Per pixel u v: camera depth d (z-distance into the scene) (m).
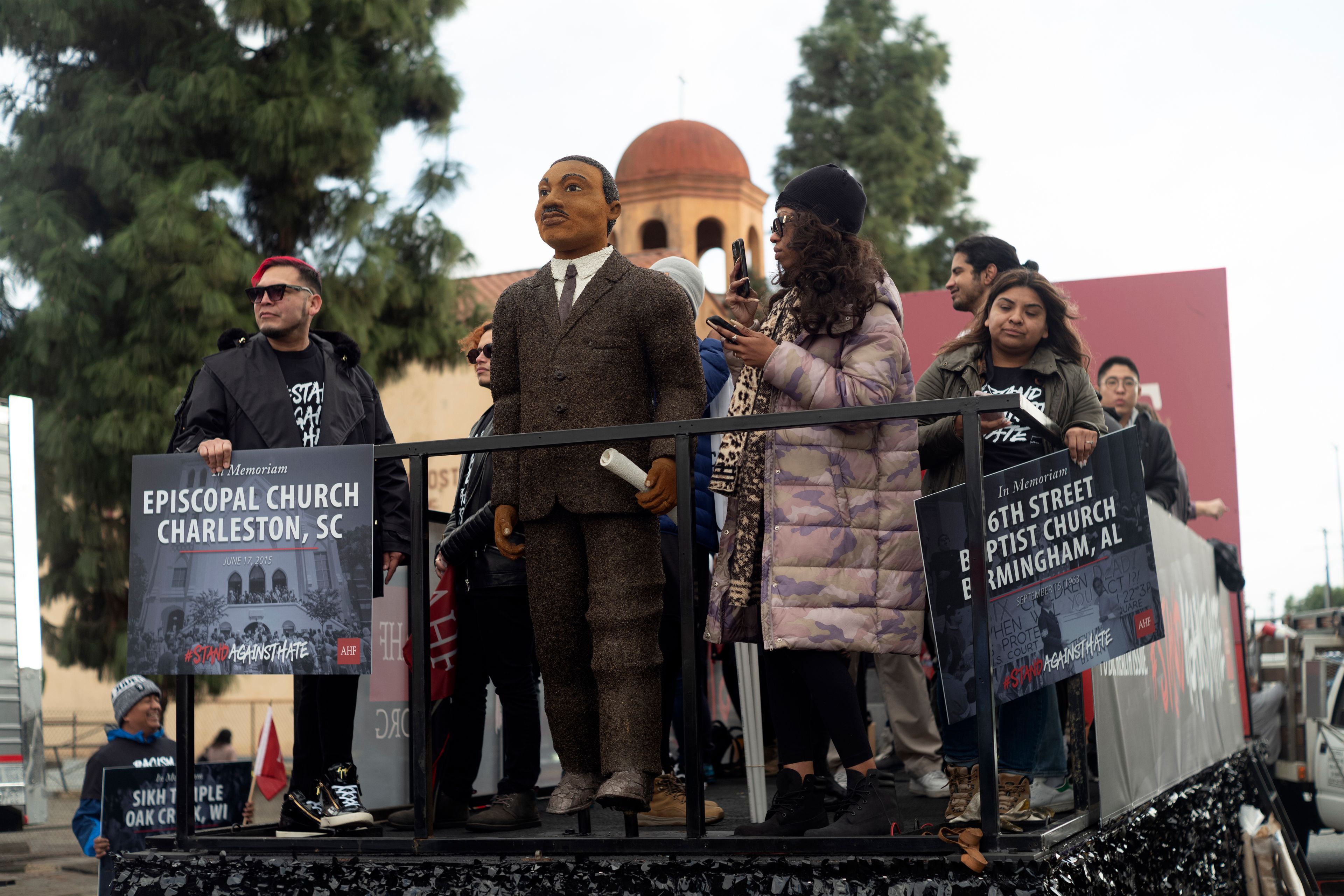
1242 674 7.01
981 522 2.45
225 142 13.83
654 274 2.97
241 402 3.38
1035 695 3.07
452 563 3.77
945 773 4.15
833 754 4.31
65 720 20.23
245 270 12.95
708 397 3.91
